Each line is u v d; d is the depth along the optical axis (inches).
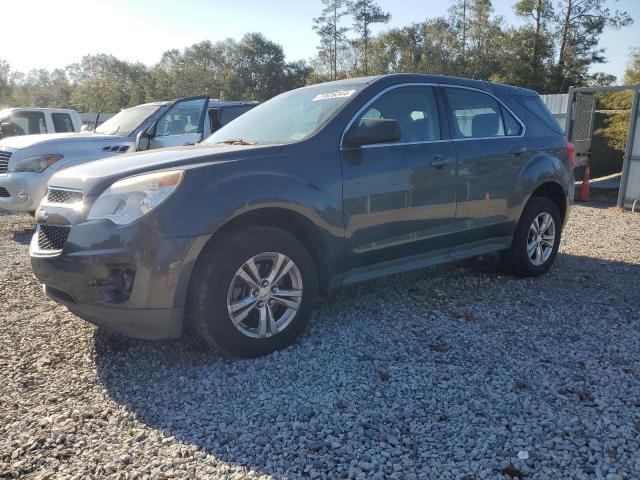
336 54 2632.9
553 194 229.0
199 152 148.1
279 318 149.3
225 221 133.6
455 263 240.7
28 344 156.7
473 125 196.1
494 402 120.7
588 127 478.6
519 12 2101.4
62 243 139.3
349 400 122.6
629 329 162.7
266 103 199.8
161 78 3117.6
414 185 171.5
